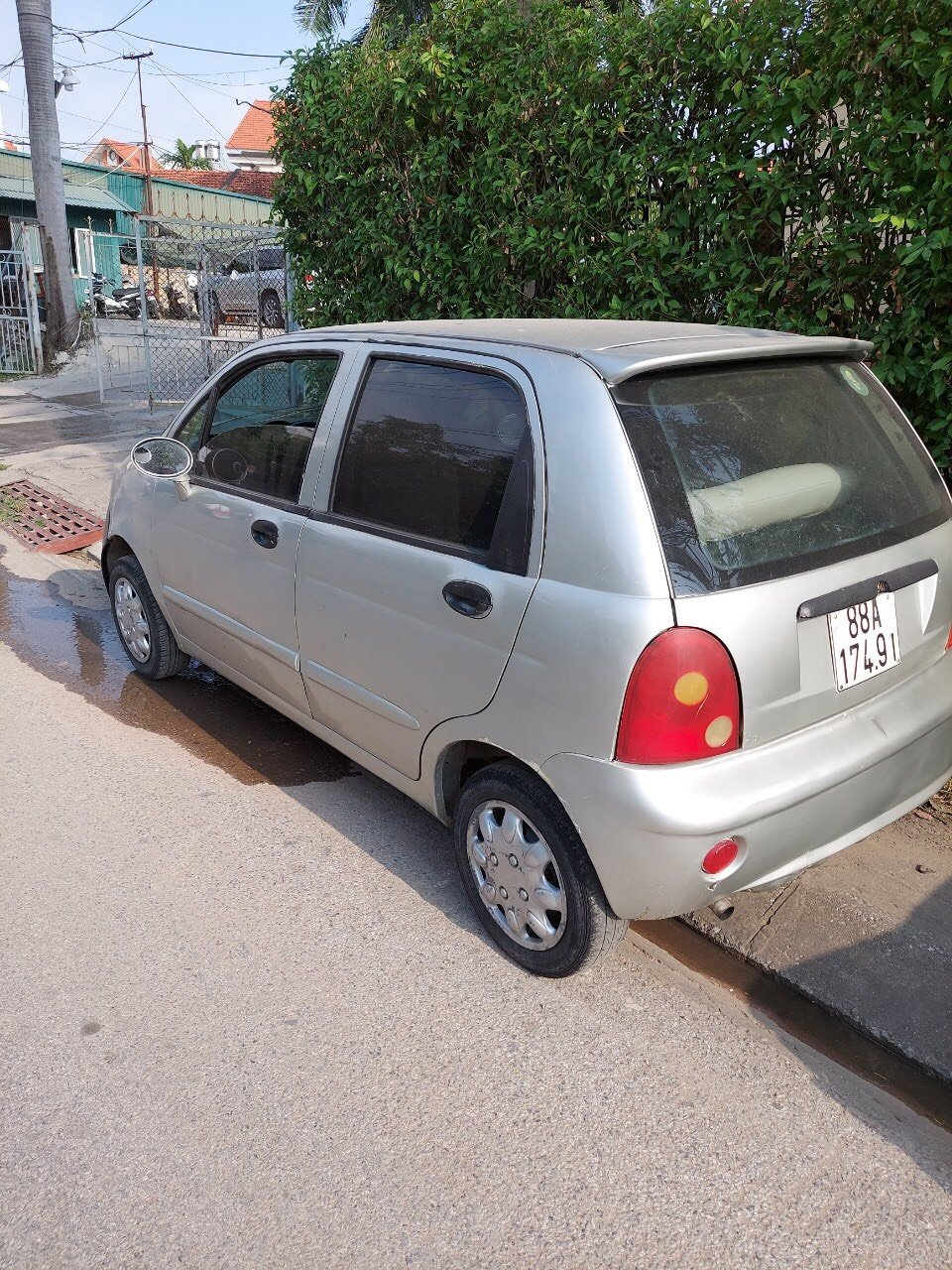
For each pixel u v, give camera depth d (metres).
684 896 2.42
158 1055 2.59
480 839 2.95
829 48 3.86
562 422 2.52
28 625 5.81
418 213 5.79
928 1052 2.58
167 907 3.19
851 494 2.72
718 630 2.30
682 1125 2.40
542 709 2.52
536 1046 2.64
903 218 3.65
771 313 4.29
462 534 2.80
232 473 3.91
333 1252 2.08
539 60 4.96
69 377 16.55
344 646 3.25
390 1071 2.55
